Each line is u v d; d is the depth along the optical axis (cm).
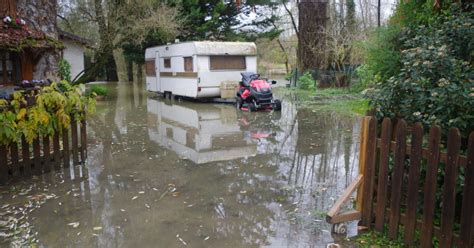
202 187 538
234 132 936
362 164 386
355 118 1106
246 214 444
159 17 1627
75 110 640
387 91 401
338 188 531
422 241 328
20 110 548
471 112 351
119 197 502
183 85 1577
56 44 999
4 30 894
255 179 573
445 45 395
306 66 2034
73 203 482
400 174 345
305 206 466
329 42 1958
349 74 1875
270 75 3634
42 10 1020
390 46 705
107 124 1073
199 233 398
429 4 582
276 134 906
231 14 2123
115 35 1642
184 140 850
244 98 1295
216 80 1502
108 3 1599
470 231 291
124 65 3725
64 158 631
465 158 292
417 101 374
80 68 2030
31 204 479
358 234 382
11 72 974
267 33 2277
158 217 438
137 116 1218
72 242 381
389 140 355
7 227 416
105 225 419
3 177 552
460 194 351
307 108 1320
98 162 671
